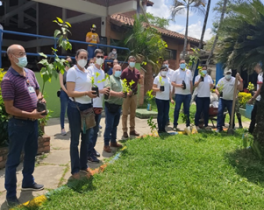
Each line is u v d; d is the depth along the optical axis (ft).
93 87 11.67
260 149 15.38
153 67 37.91
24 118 9.73
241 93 31.37
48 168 13.42
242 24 15.42
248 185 11.58
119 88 15.70
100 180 11.72
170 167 13.46
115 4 35.40
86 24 40.16
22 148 10.05
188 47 50.37
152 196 10.29
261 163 14.12
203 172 12.78
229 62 16.44
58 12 44.62
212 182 11.73
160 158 14.53
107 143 16.11
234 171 13.10
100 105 14.60
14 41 53.11
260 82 19.31
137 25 36.81
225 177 12.39
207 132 21.57
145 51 37.40
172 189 10.88
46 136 15.70
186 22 40.88
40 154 15.35
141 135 20.65
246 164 13.91
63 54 40.06
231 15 15.89
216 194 10.62
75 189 10.88
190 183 11.51
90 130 12.34
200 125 23.95
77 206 9.53
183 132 21.25
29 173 10.84
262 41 14.71
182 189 11.01
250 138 18.37
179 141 18.25
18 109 9.29
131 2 33.47
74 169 11.96
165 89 20.44
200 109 23.09
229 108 22.13
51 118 25.71
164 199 10.04
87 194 10.48
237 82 20.49
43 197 10.10
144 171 12.74
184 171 12.87
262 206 9.85
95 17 38.17
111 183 11.39
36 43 50.60
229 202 10.08
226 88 21.74
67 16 43.32
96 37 30.81
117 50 37.40
